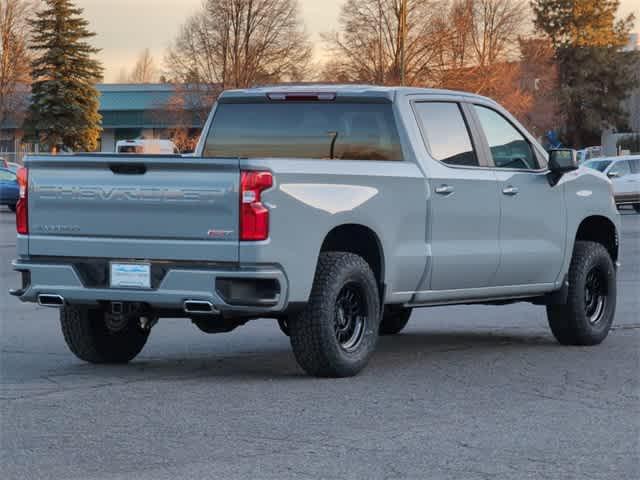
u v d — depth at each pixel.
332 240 10.35
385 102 10.88
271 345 12.30
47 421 8.17
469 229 11.04
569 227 12.15
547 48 98.75
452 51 78.38
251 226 9.25
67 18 89.38
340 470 6.87
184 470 6.86
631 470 6.95
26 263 10.05
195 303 9.43
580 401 9.05
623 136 109.38
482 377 10.18
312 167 9.63
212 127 11.48
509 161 11.73
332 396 9.16
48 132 89.25
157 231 9.55
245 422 8.16
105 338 10.76
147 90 113.56
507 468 6.96
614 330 13.73
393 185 10.29
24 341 12.56
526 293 11.80
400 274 10.43
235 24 79.88
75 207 9.87
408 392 9.38
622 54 115.44
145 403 8.84
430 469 6.91
